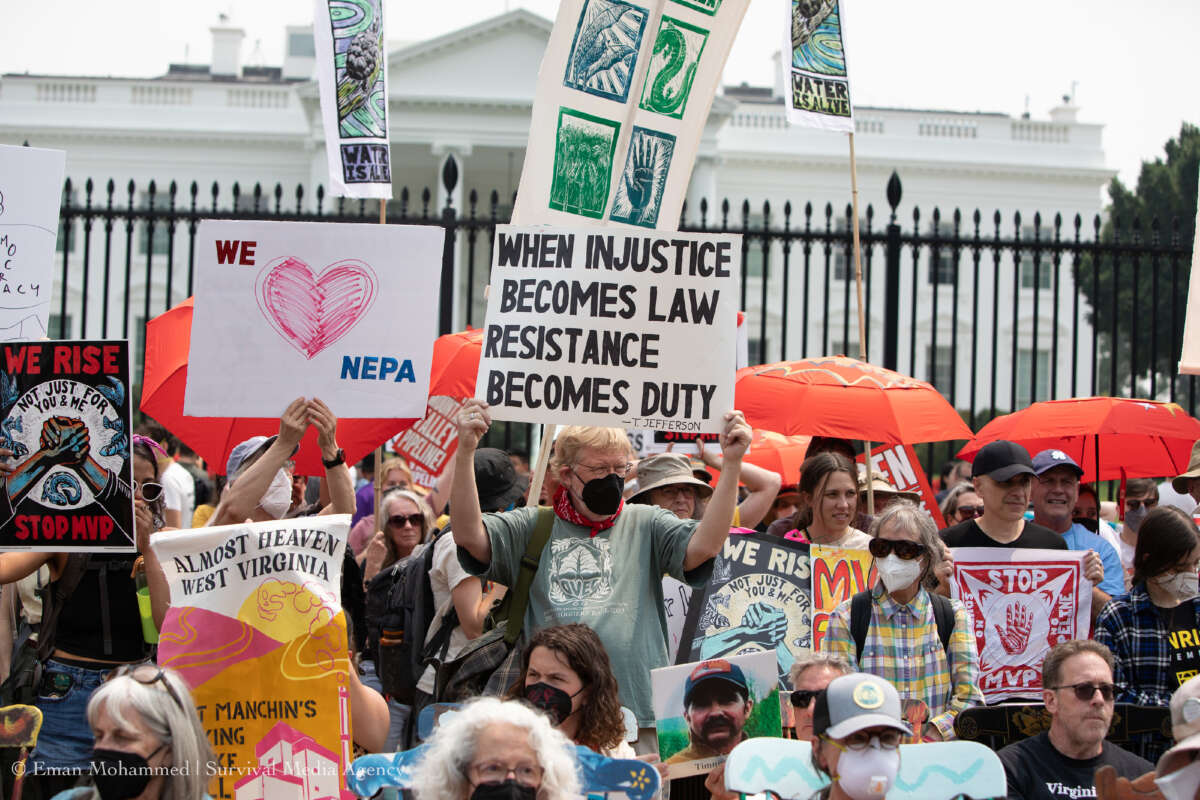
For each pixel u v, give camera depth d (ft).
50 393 16.35
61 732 16.80
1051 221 115.75
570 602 15.78
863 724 11.88
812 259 104.88
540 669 14.01
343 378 17.20
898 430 22.89
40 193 18.47
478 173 123.75
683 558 15.84
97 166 114.21
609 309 16.74
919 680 16.92
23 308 18.33
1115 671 17.70
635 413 16.56
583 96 19.07
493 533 15.93
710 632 19.04
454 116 117.60
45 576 20.40
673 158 19.36
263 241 17.31
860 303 24.47
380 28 21.07
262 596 14.66
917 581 17.19
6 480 16.30
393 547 22.71
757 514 22.07
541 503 22.54
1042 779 14.79
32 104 113.91
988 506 19.79
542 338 16.74
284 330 17.25
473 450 15.88
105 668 17.02
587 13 19.06
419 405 17.20
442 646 17.95
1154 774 13.62
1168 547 17.48
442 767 11.17
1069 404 25.64
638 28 19.19
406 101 116.78
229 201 115.34
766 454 27.27
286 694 14.47
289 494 21.29
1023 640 18.86
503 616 16.26
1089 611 18.98
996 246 37.63
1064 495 22.11
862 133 115.96
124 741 11.86
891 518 16.90
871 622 17.13
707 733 15.12
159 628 16.69
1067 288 108.47
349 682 14.87
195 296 17.25
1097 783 13.91
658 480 20.06
